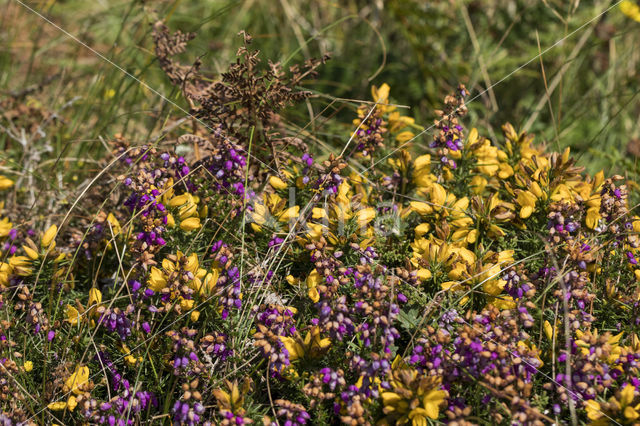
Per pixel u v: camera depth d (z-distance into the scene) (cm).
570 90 629
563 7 629
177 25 712
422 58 625
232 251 311
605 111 589
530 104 605
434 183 323
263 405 285
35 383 303
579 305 279
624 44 662
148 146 334
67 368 282
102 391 294
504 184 357
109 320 289
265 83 354
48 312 298
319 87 649
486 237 330
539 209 321
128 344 296
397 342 298
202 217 340
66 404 273
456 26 671
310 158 331
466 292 286
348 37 713
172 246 319
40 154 465
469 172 361
